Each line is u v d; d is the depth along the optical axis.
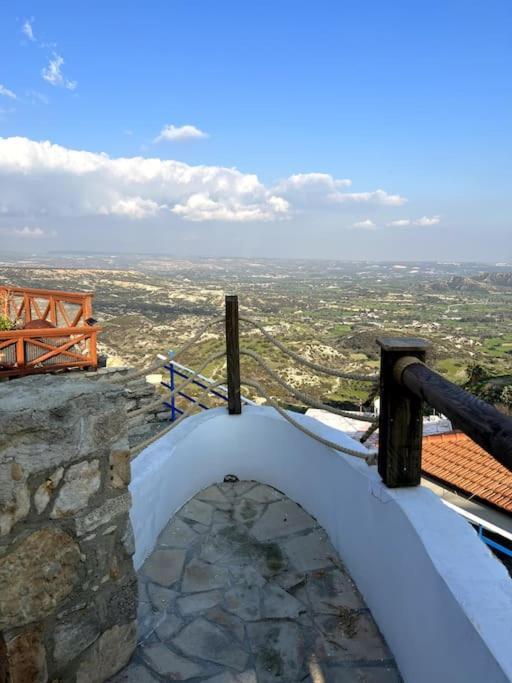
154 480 2.38
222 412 3.03
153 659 1.74
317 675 1.68
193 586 2.14
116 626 1.65
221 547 2.41
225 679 1.67
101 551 1.56
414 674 1.55
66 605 1.48
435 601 1.39
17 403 1.34
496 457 1.04
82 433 1.45
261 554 2.36
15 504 1.32
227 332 2.89
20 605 1.37
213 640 1.84
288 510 2.74
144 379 5.31
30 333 4.82
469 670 1.19
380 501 1.86
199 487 2.93
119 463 1.58
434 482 6.10
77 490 1.46
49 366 4.94
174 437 2.71
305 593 2.10
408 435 1.79
